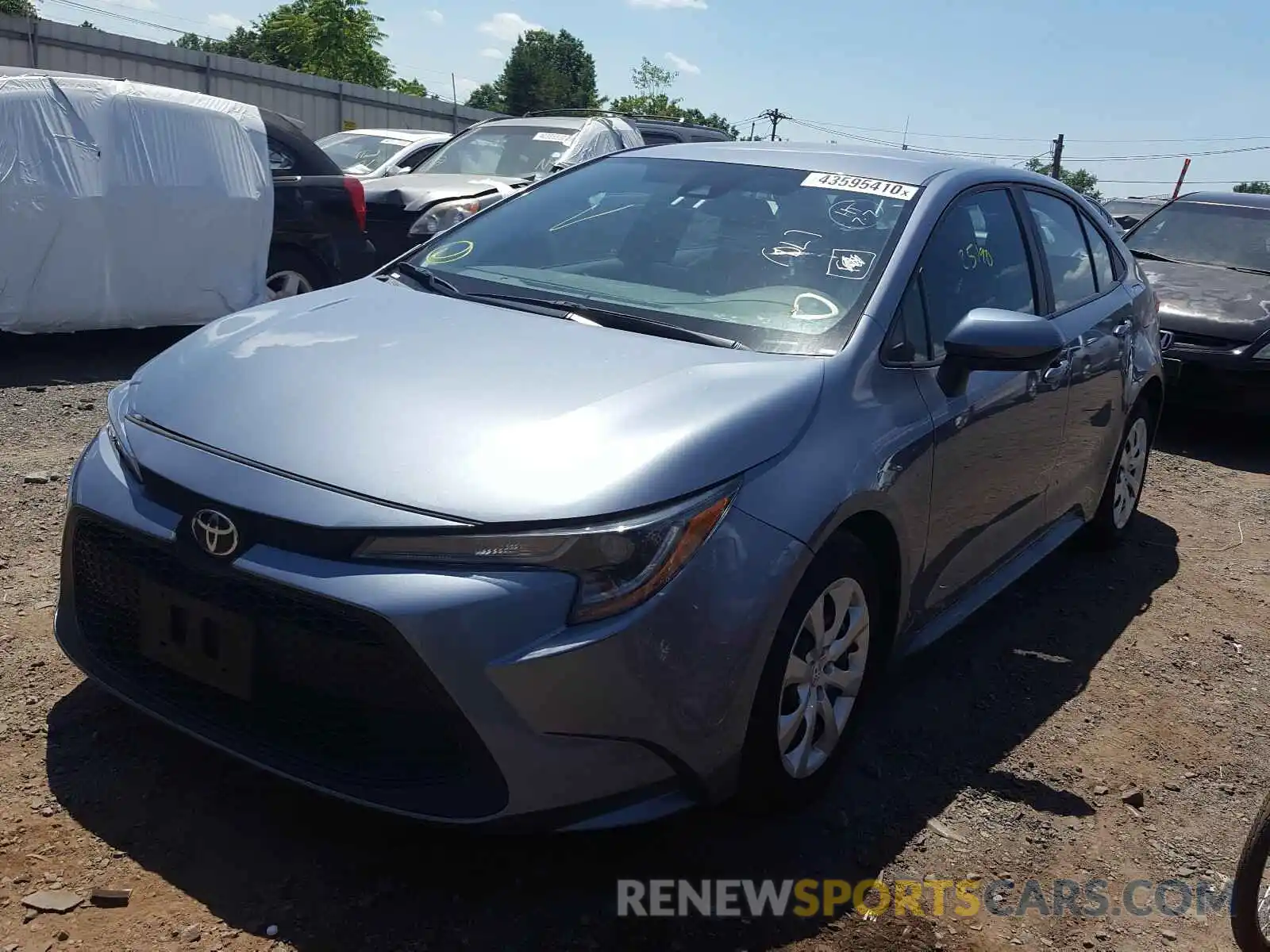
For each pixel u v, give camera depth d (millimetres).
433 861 2742
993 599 4898
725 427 2725
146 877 2578
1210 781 3637
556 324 3289
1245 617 5027
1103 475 5137
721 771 2699
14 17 20281
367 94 27188
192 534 2555
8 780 2854
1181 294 8234
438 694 2369
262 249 7414
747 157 4148
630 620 2443
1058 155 41312
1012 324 3324
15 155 6406
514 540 2406
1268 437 8422
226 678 2568
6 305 6516
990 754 3607
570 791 2461
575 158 9656
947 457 3412
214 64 23750
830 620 3014
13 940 2352
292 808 2877
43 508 4582
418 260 4008
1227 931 2912
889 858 3000
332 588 2393
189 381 2932
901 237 3588
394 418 2656
